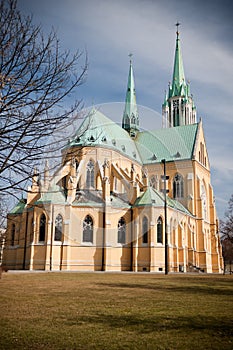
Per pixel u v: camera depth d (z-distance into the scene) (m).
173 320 12.66
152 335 10.51
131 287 25.08
